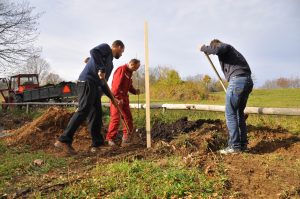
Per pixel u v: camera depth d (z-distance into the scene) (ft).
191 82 58.34
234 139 11.64
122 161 11.70
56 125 17.83
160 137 14.82
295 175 9.58
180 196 8.77
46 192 9.81
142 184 9.51
